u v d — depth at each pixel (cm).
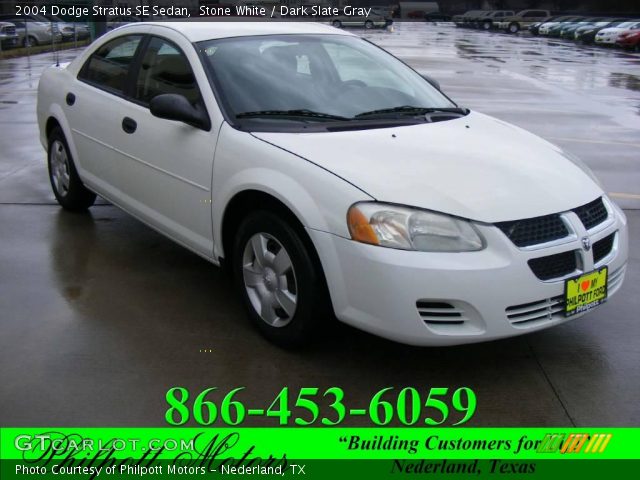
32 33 2956
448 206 304
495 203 310
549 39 4312
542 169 349
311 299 327
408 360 346
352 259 304
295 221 329
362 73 438
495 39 4178
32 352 345
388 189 308
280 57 421
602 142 940
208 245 389
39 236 514
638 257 493
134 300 409
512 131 409
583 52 3070
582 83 1728
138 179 441
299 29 464
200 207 386
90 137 494
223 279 442
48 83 565
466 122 409
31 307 396
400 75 457
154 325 378
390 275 295
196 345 356
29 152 798
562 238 317
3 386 314
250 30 445
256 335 368
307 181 321
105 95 481
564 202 326
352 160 329
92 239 510
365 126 376
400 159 334
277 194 328
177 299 411
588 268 323
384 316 301
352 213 304
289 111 384
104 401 305
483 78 1812
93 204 595
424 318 299
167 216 421
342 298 313
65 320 381
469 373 337
